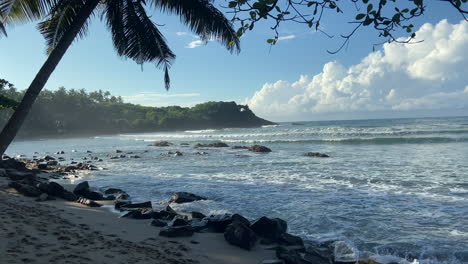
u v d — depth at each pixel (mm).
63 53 7637
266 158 21344
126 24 10055
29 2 7965
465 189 10133
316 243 6316
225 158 22266
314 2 2520
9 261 3777
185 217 8102
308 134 40031
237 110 127500
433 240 6113
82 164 19594
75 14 9297
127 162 21609
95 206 9078
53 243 4742
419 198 9266
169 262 4766
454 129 35344
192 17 9703
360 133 35719
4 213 6090
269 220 6516
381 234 6574
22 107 7090
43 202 8922
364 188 10867
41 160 23797
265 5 2480
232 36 9812
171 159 22641
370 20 2479
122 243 5449
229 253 5621
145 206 9094
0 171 13055
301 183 12117
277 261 5133
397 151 22109
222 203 9625
